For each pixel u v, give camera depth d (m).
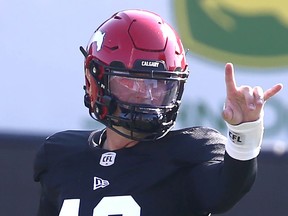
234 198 8.63
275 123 17.94
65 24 18.23
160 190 9.27
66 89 18.22
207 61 18.27
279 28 18.34
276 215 16.30
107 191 9.41
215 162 9.08
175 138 9.50
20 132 16.89
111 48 9.38
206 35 18.34
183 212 9.24
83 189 9.62
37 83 18.22
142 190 9.29
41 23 18.22
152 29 9.39
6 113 18.19
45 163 10.27
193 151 9.31
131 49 9.25
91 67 9.62
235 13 18.42
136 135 9.36
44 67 18.22
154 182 9.29
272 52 18.38
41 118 18.19
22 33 18.22
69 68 18.22
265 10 18.33
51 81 18.20
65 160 10.06
